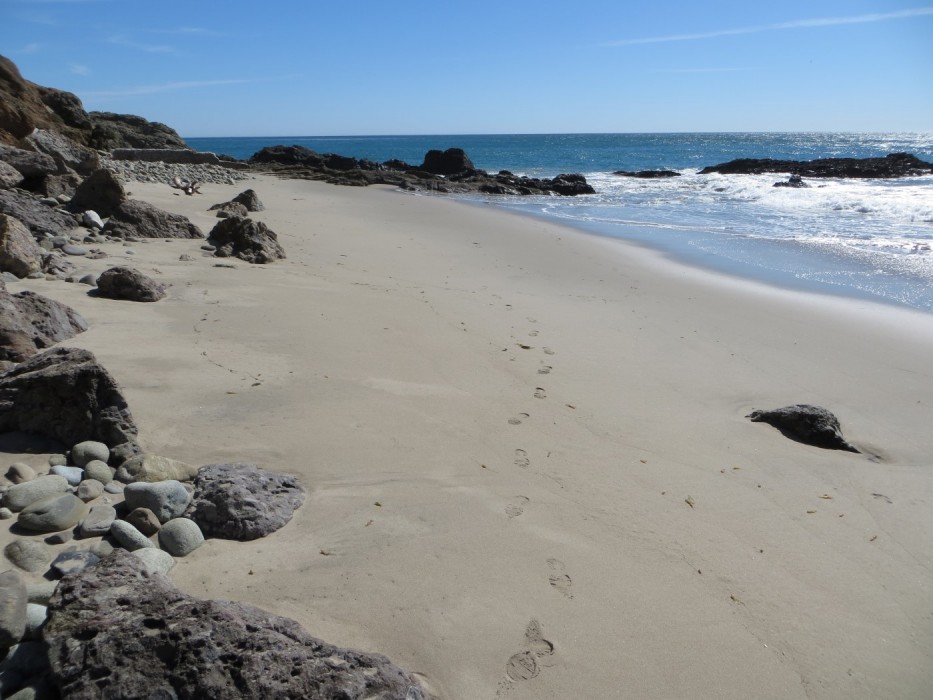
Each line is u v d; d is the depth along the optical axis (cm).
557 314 832
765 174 4031
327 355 585
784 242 1477
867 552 387
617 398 574
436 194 2750
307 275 905
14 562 286
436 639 281
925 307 946
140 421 422
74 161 1568
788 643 307
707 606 323
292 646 232
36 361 401
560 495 405
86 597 235
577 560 345
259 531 333
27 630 241
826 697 281
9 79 1873
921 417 587
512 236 1491
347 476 396
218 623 227
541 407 535
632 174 4309
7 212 898
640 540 370
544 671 273
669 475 448
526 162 6316
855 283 1089
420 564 326
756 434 527
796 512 420
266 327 641
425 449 438
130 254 898
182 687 214
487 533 357
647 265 1212
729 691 276
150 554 298
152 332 588
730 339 778
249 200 1548
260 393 488
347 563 321
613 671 278
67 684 213
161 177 2086
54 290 673
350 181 2892
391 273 998
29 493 329
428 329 699
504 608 304
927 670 303
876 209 2050
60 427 383
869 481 470
